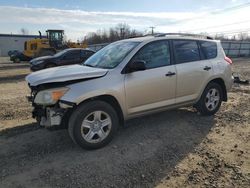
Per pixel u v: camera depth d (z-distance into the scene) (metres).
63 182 3.82
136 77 5.07
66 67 5.32
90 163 4.30
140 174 4.01
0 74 17.03
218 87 6.54
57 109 4.53
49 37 30.48
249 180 3.85
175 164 4.29
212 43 6.62
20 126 6.05
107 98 4.86
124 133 5.48
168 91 5.56
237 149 4.81
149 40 5.44
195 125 5.96
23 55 31.77
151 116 6.49
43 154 4.63
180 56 5.84
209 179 3.88
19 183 3.81
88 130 4.66
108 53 5.61
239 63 26.81
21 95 9.59
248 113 6.89
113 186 3.73
